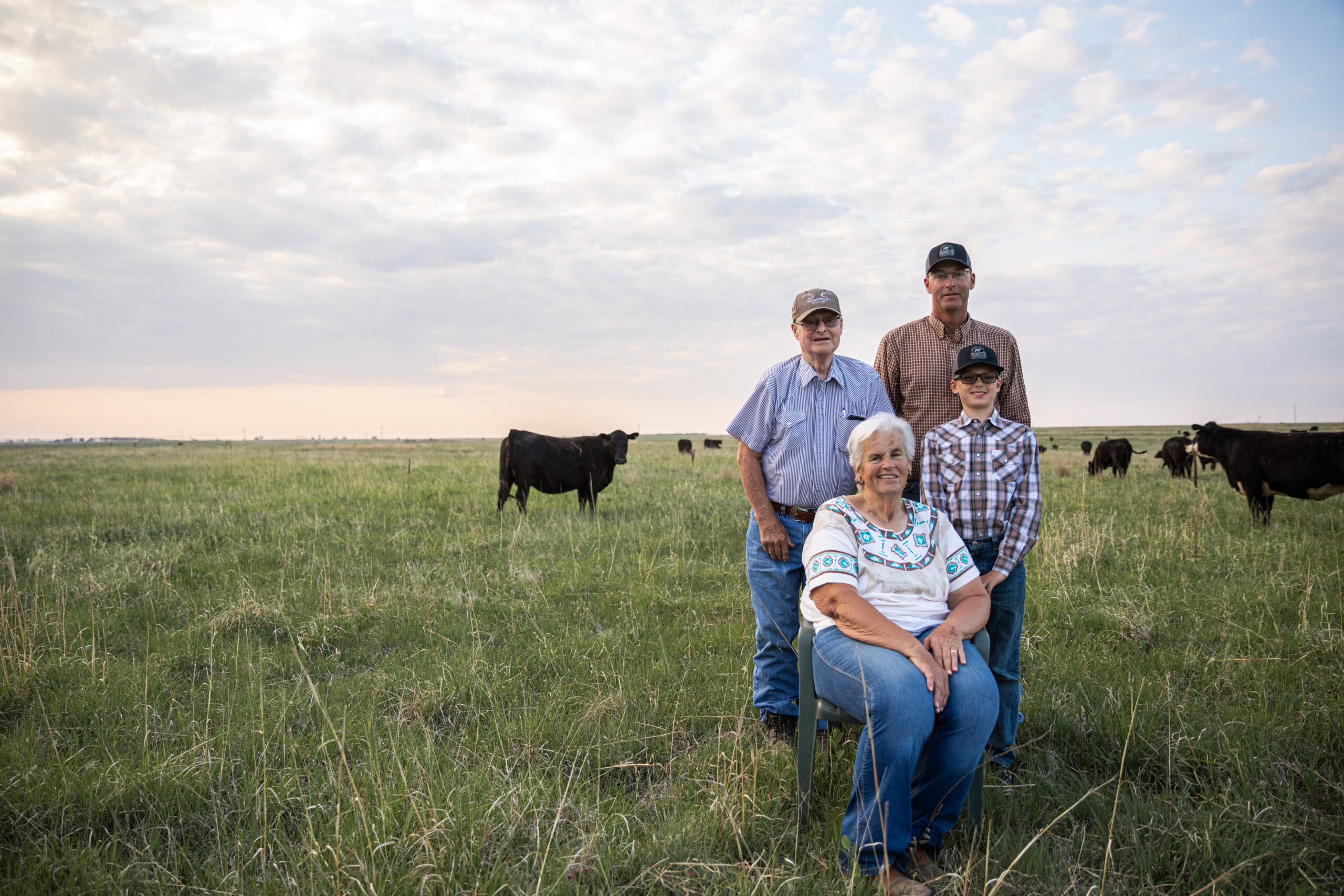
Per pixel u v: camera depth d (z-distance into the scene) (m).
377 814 2.68
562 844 2.65
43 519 10.05
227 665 4.55
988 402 3.22
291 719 3.72
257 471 17.70
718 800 2.77
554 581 6.62
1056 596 5.84
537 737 3.46
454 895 2.34
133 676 4.21
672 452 34.06
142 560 7.12
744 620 5.39
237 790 3.04
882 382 3.88
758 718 3.70
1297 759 3.15
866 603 2.69
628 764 3.07
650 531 9.04
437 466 20.48
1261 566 6.65
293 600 5.86
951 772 2.51
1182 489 13.83
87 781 3.03
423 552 7.84
